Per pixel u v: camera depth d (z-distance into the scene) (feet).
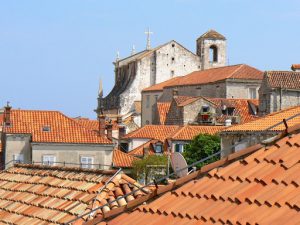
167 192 73.10
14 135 505.25
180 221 66.69
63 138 511.81
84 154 514.27
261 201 63.67
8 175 133.28
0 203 119.65
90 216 94.84
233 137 375.25
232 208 64.69
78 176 116.78
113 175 109.19
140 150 616.80
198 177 73.05
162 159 479.82
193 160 524.52
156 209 70.38
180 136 614.75
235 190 66.95
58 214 103.96
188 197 69.82
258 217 61.98
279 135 72.74
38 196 115.65
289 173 65.92
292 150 69.36
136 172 482.69
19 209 112.98
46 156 508.53
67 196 109.81
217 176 70.44
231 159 72.69
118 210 74.84
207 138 528.22
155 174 472.85
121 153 531.50
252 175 67.92
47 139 508.12
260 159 69.87
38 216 106.63
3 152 510.99
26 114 524.11
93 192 107.34
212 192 68.23
